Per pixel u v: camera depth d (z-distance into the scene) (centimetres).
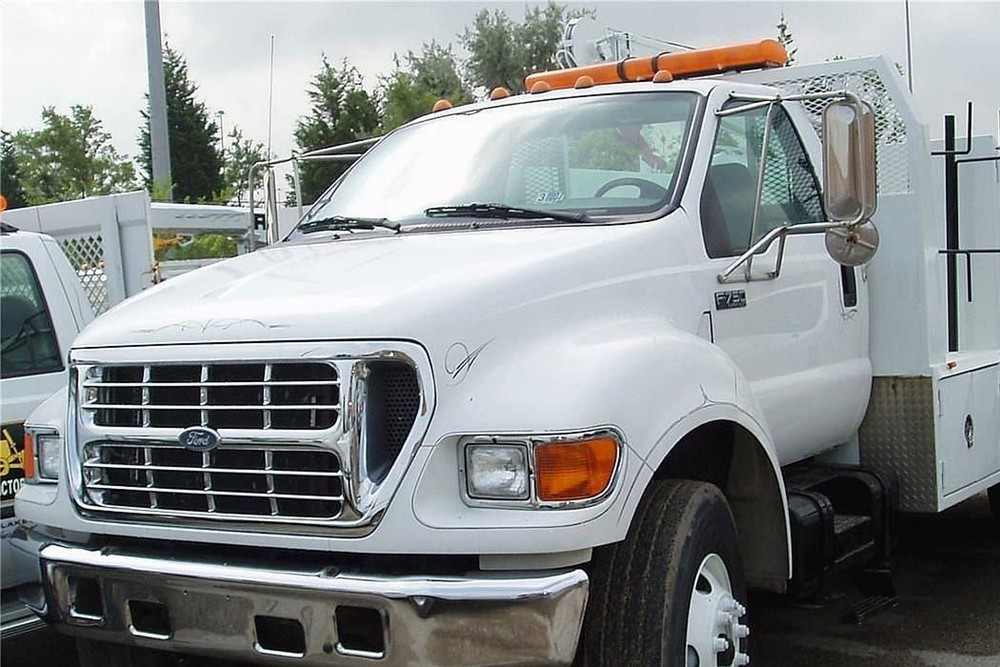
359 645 338
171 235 1303
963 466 588
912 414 557
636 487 348
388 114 3541
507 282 368
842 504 545
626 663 362
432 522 330
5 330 521
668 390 371
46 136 3005
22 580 502
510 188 475
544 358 357
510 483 333
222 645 358
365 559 347
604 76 608
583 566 368
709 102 482
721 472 443
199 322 372
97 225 682
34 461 422
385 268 392
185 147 5712
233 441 354
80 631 394
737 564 409
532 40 3794
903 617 604
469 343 349
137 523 378
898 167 559
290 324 352
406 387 343
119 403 384
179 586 363
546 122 500
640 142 473
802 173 529
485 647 325
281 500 350
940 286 575
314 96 3584
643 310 407
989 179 673
